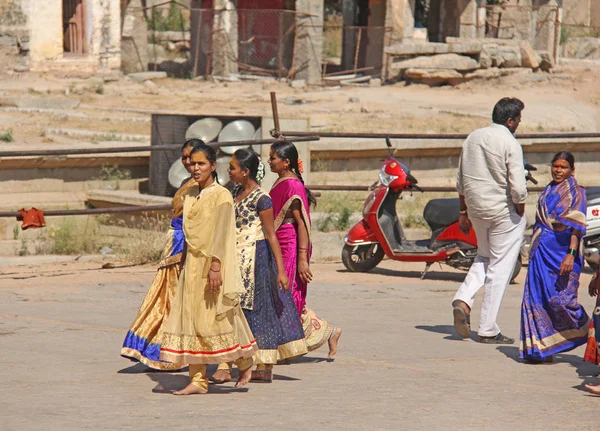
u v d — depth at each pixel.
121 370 14.59
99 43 68.31
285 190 14.76
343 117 49.56
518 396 13.41
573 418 12.15
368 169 37.62
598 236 26.38
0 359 15.03
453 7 77.00
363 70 73.06
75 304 20.88
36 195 32.16
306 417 11.80
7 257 28.94
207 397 12.98
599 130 54.00
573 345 15.79
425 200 35.69
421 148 38.31
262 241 14.04
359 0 78.19
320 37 70.25
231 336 12.82
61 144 36.06
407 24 71.56
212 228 12.66
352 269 26.89
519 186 17.00
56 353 15.67
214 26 71.69
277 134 27.30
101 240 32.12
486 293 17.61
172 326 12.87
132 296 22.14
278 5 74.06
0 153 24.64
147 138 40.44
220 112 50.78
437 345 17.42
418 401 12.88
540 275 15.87
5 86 59.62
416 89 67.06
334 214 31.33
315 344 15.38
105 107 52.75
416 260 25.61
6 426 10.97
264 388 13.66
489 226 17.41
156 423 11.34
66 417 11.52
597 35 92.50
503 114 17.25
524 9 77.06
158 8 87.94
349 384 13.98
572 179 15.99
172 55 83.50
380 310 21.27
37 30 65.00
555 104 59.84
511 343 17.75
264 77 72.31
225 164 32.38
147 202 31.22
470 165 17.33
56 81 64.56
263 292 13.97
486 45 68.00
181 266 13.16
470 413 12.23
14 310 19.88
